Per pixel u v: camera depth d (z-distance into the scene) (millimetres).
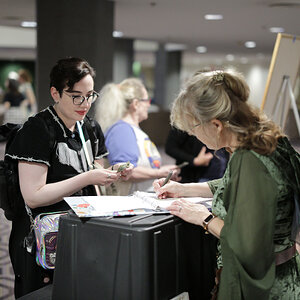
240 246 1298
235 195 1354
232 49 13688
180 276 1521
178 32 9891
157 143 10367
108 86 2865
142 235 1358
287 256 1457
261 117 1440
